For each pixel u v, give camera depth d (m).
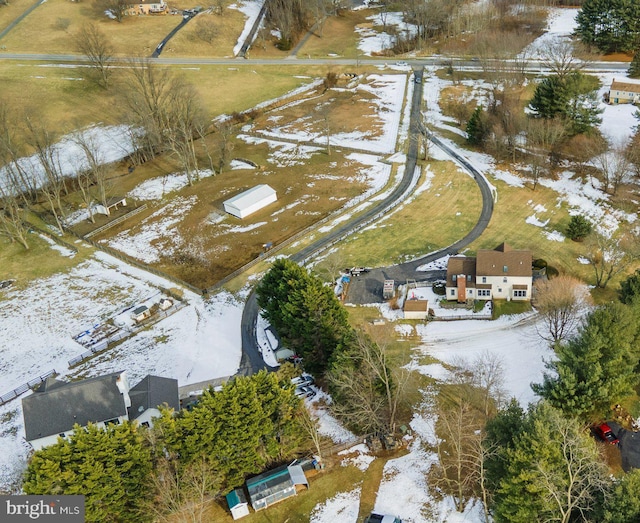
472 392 66.56
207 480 53.25
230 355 77.31
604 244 86.75
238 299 87.38
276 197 113.81
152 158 135.38
